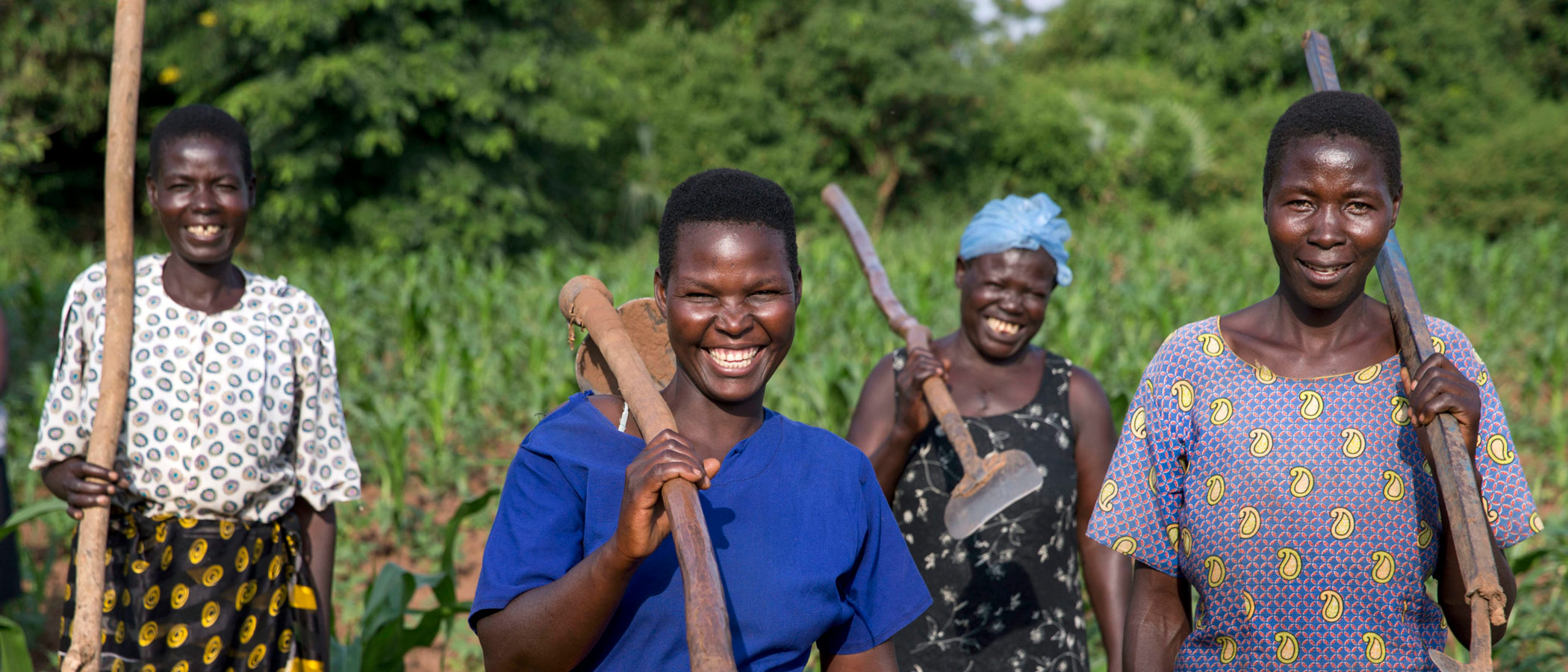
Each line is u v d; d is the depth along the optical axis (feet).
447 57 58.03
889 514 6.04
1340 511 6.14
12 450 22.79
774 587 5.28
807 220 80.07
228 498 9.00
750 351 5.42
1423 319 5.93
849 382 22.33
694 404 5.63
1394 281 6.23
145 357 8.92
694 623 4.24
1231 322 6.64
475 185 59.82
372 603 11.64
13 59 54.34
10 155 54.03
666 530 4.75
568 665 5.10
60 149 66.59
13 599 13.85
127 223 8.38
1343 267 6.04
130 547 8.99
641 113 77.10
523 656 5.13
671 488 4.60
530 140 65.10
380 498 21.49
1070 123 86.33
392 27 57.26
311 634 9.50
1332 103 6.10
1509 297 44.06
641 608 5.24
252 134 56.34
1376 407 6.19
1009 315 9.23
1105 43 111.86
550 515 5.36
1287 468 6.22
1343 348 6.35
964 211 86.28
